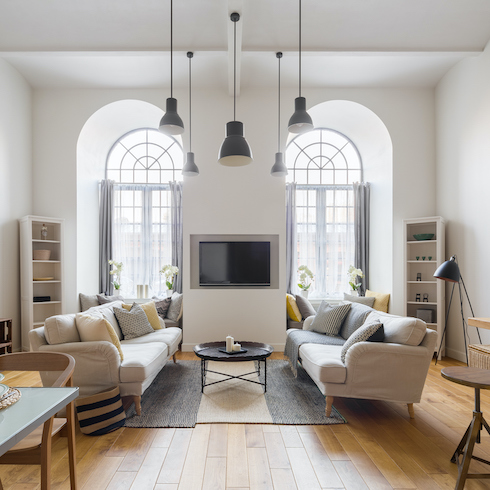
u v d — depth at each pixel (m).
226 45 4.60
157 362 3.60
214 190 5.65
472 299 4.94
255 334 5.59
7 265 5.12
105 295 6.39
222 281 5.63
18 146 5.37
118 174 6.97
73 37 4.54
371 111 5.84
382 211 6.12
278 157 4.90
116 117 6.23
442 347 5.20
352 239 6.71
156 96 5.79
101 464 2.36
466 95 5.06
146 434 2.80
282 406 3.37
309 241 6.73
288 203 6.57
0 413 1.25
